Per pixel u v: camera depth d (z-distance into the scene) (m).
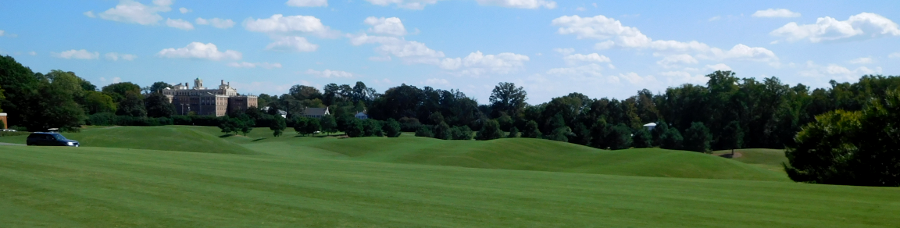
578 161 59.78
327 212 15.55
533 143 70.69
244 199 17.41
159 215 14.41
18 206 15.34
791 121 104.38
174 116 137.75
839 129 34.62
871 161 31.77
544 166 57.41
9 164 24.19
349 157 65.88
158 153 37.84
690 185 24.78
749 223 14.99
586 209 17.08
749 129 109.19
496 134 103.81
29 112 81.31
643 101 141.75
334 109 191.50
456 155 62.31
